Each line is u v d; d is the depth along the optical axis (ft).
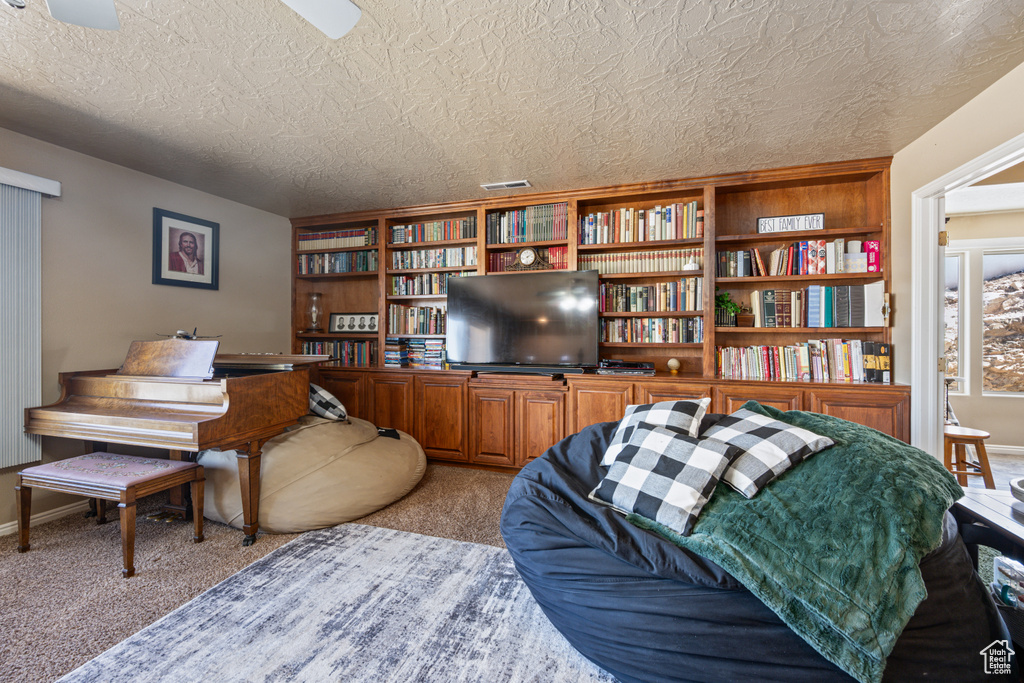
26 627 5.04
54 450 8.13
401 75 6.00
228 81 6.15
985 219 13.44
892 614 3.25
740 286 10.79
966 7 4.70
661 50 5.46
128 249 9.41
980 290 13.48
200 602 5.52
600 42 5.31
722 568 3.71
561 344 11.00
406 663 4.52
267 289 12.91
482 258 11.73
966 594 3.66
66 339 8.36
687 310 10.39
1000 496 5.06
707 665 3.65
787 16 4.85
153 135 7.84
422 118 7.22
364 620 5.20
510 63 5.73
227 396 6.74
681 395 9.80
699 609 3.66
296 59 5.65
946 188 7.44
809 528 3.76
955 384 13.70
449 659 4.58
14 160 7.67
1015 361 13.26
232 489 7.69
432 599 5.64
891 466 4.17
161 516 8.16
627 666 4.01
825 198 10.06
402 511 8.57
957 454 9.88
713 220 9.94
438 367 12.33
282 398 7.89
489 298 11.59
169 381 7.25
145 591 5.76
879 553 3.48
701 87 6.30
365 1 4.58
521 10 4.76
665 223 10.52
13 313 7.46
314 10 3.86
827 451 4.60
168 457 9.80
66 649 4.68
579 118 7.22
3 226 7.32
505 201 11.51
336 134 7.79
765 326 9.92
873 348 9.07
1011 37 5.19
